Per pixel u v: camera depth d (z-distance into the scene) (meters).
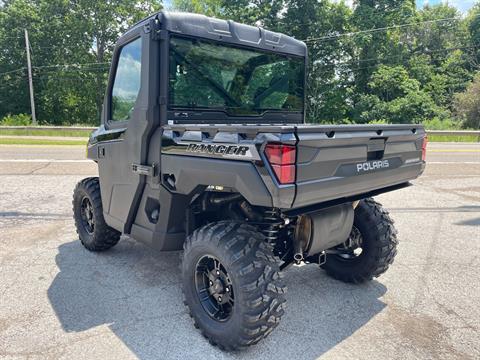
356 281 3.73
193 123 3.20
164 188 3.05
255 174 2.34
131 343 2.76
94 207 4.22
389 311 3.28
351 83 33.88
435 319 3.15
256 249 2.59
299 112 4.08
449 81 37.25
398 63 34.19
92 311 3.20
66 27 35.44
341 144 2.54
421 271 4.12
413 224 5.82
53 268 4.07
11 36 35.69
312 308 3.32
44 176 9.14
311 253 2.99
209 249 2.67
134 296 3.47
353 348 2.75
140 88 3.16
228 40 3.33
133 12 35.72
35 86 37.06
